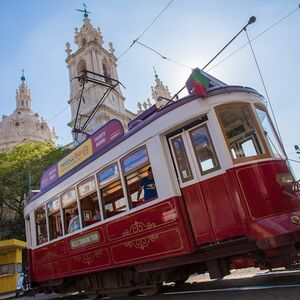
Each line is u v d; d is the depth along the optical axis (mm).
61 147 36531
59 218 9719
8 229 33781
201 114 6348
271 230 5246
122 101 42844
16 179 32094
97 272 8578
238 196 5695
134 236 7023
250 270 9289
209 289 7047
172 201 6355
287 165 6422
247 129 6336
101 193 7996
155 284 7117
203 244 6035
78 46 45125
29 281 10977
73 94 41000
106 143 8172
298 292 5172
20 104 75188
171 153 6691
